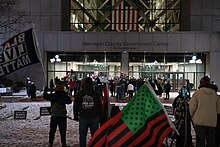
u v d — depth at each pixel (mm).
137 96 4172
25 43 6801
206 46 41906
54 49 42844
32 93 25891
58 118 8547
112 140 3980
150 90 4164
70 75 38156
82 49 42531
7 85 36531
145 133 3980
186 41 41938
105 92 6891
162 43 41969
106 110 6836
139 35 42094
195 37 41906
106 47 42219
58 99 8578
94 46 42406
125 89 30250
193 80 43125
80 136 7555
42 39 42875
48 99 8688
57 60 43156
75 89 29203
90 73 43500
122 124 4047
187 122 8984
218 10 44469
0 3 37906
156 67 43438
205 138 7352
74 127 12625
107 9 46531
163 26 46594
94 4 46656
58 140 9766
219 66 41875
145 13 46469
